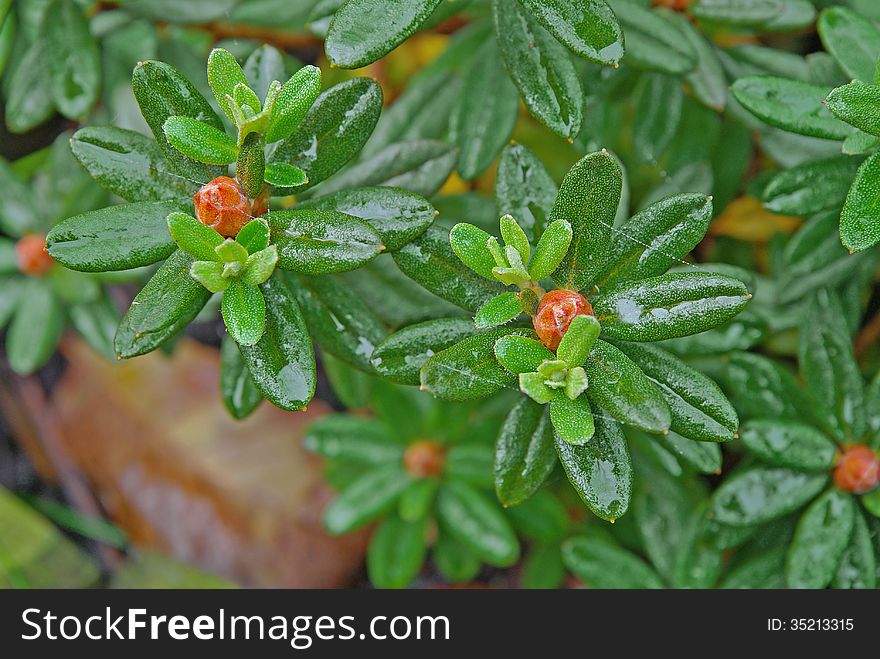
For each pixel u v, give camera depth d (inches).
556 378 13.5
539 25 14.7
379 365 14.1
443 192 20.5
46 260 17.3
